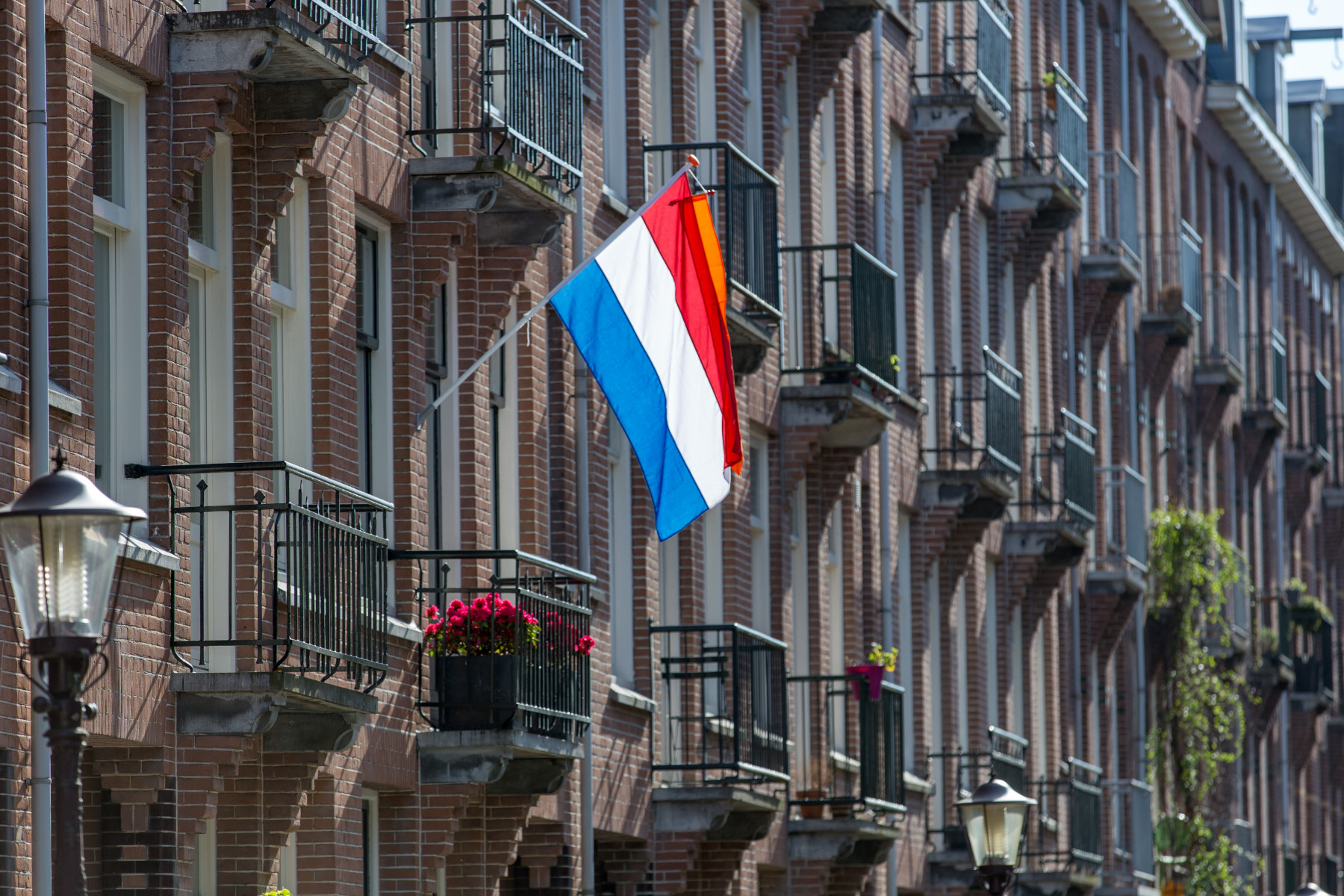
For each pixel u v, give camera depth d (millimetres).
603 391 50000
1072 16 115250
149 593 40938
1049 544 99062
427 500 51938
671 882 64062
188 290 44094
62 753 27750
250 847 44750
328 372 47438
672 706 66125
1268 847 150000
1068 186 101812
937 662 90438
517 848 55969
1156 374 128250
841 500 80000
